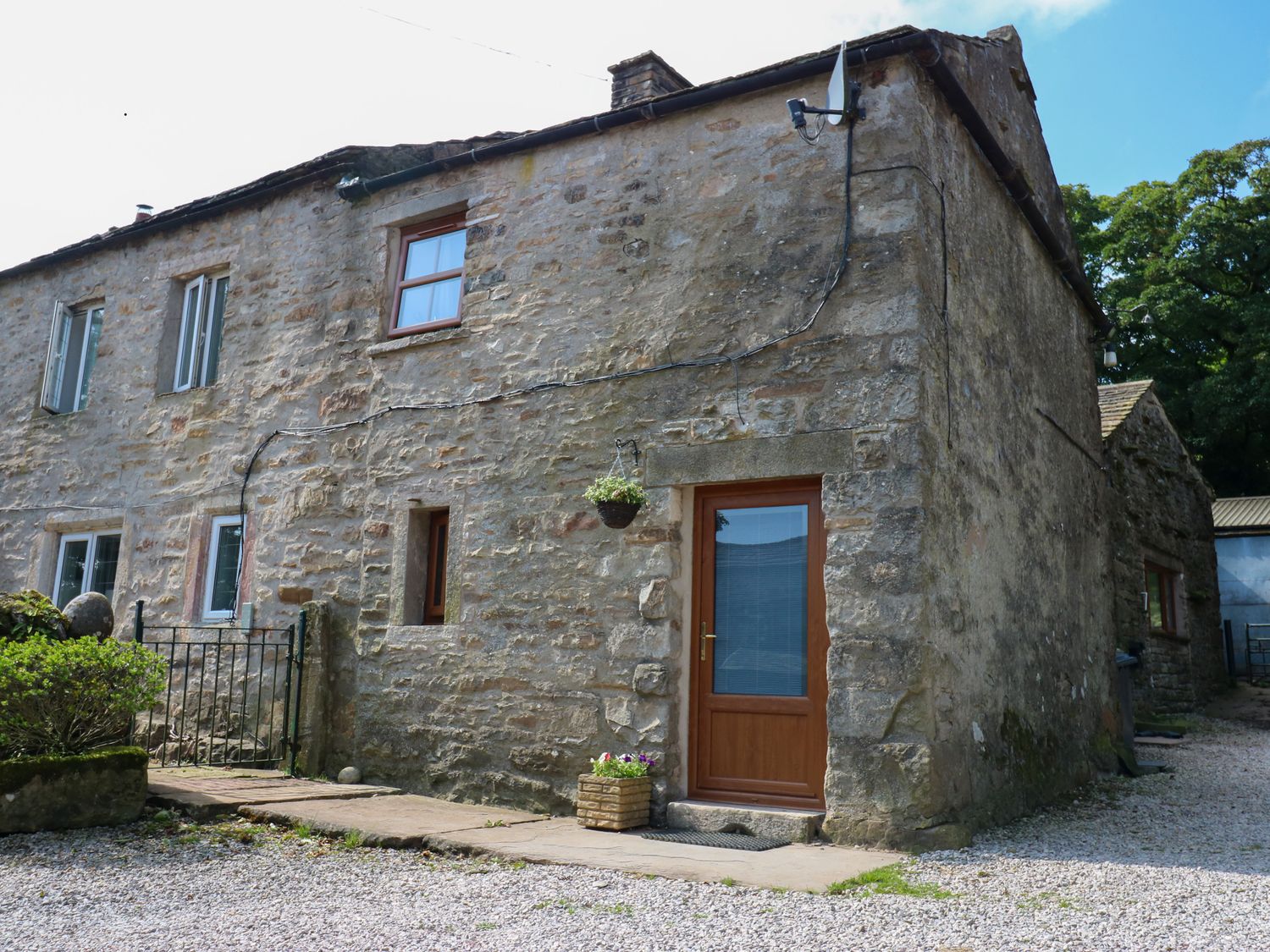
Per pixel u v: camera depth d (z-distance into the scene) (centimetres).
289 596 815
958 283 655
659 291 676
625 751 626
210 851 502
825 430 594
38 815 517
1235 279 2448
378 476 779
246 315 912
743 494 635
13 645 556
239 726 814
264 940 358
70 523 989
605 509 623
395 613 745
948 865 493
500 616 694
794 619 607
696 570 645
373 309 823
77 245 1052
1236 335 2364
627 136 714
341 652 776
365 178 862
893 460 570
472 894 426
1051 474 834
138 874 453
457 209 803
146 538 928
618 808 575
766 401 618
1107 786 816
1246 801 745
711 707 624
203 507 893
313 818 558
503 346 737
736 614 628
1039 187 905
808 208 631
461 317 771
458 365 756
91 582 984
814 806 578
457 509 731
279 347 877
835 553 574
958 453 621
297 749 761
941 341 612
